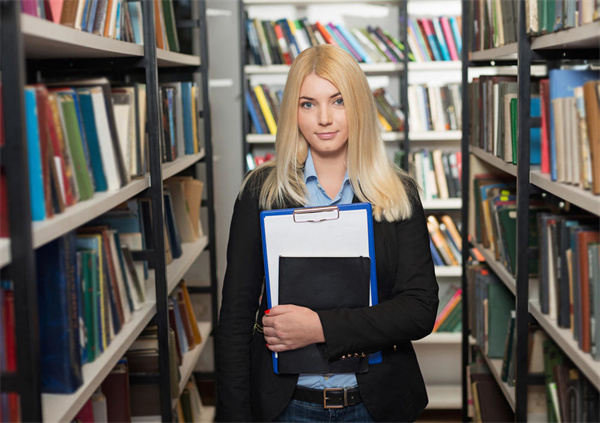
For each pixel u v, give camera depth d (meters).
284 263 1.42
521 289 2.12
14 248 1.11
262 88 3.75
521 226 2.08
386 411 1.47
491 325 2.79
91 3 1.64
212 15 3.98
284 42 3.69
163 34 2.75
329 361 1.39
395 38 3.93
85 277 1.55
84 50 1.64
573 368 1.92
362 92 1.46
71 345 1.38
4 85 1.09
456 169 3.67
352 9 3.93
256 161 3.82
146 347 2.16
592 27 1.53
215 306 3.34
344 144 1.53
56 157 1.37
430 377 4.01
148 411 2.18
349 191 1.53
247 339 1.49
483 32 2.85
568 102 1.72
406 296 1.45
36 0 1.38
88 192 1.53
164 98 2.63
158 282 2.13
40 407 1.15
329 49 1.47
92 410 1.65
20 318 1.12
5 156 1.10
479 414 2.83
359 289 1.42
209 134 3.28
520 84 2.03
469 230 3.29
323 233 1.43
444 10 3.92
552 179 1.84
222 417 1.46
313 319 1.39
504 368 2.50
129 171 1.88
